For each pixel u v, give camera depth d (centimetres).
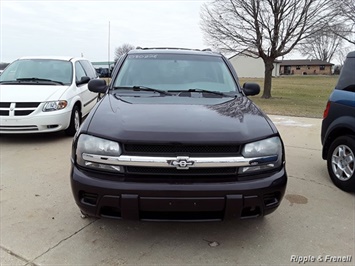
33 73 679
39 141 621
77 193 251
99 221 310
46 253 258
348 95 395
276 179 253
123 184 236
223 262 251
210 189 235
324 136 433
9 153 536
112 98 326
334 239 284
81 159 255
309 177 442
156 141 237
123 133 244
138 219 243
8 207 336
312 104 1505
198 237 285
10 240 275
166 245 272
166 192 233
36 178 420
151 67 386
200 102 319
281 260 254
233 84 382
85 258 253
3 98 566
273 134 264
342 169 397
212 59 413
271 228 302
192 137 240
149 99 322
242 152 245
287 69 9225
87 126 265
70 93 642
